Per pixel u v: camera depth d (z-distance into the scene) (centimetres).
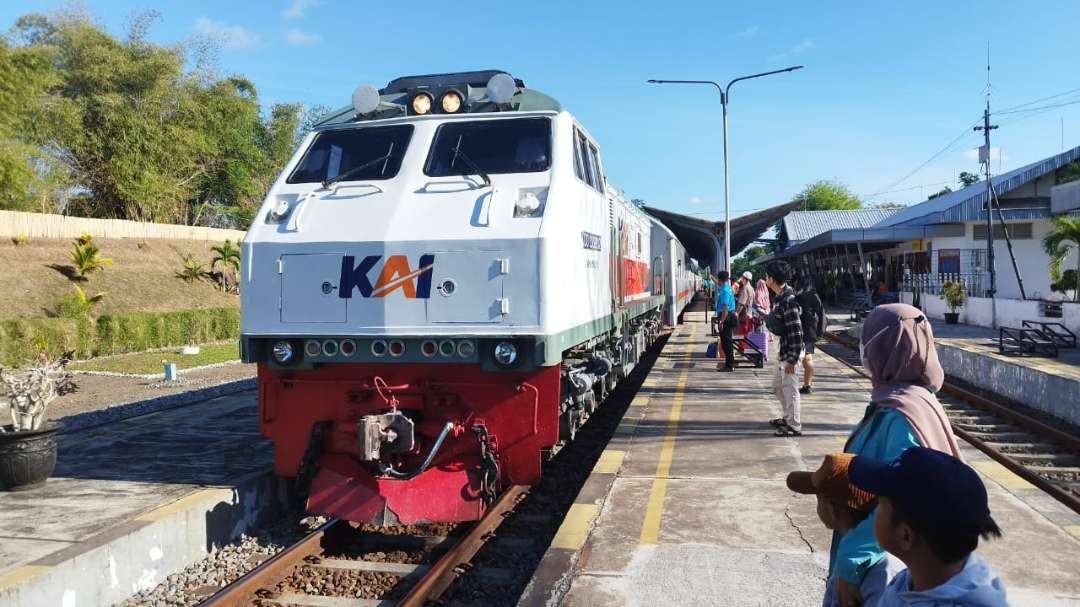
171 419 1038
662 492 617
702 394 1088
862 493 222
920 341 256
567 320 646
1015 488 601
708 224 2961
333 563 603
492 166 670
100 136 3738
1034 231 2611
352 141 717
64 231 3053
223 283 3547
